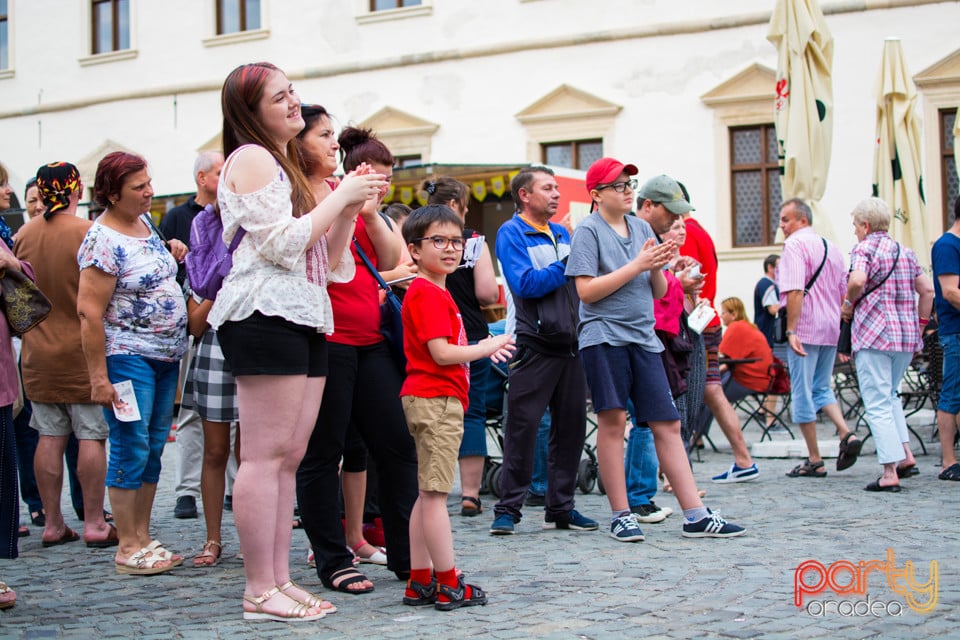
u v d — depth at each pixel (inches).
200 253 178.7
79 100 960.3
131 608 178.1
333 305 184.7
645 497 259.8
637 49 773.9
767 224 746.8
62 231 228.4
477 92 824.3
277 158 163.9
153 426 218.5
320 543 187.3
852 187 709.3
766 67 730.8
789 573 190.2
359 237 193.2
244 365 160.6
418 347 174.6
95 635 159.8
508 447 245.1
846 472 337.4
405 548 191.6
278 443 163.3
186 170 922.1
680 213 251.6
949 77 690.2
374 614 168.4
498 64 817.5
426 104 840.3
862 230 309.0
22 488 273.7
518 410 243.3
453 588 170.9
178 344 216.7
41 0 979.9
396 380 189.5
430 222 175.6
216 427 216.5
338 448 186.1
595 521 255.8
